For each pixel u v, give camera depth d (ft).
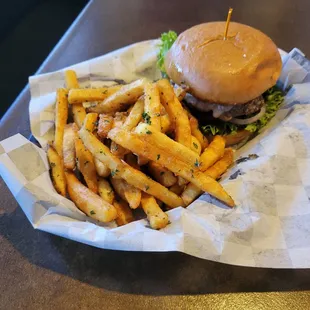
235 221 0.73
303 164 0.80
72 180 0.84
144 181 0.77
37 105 1.01
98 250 0.75
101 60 1.12
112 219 0.76
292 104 0.96
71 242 0.77
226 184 0.80
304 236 0.71
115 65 1.12
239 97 0.89
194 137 0.85
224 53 0.90
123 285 0.70
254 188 0.77
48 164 0.85
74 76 1.02
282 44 1.24
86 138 0.78
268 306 0.66
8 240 0.78
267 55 0.91
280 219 0.74
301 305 0.66
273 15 1.37
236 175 0.81
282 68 1.03
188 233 0.70
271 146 0.84
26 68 1.62
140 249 0.68
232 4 1.44
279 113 0.98
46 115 0.99
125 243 0.68
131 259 0.74
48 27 1.78
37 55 1.66
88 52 1.28
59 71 1.08
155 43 1.17
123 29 1.36
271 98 1.00
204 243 0.69
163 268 0.72
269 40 0.96
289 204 0.75
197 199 0.79
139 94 0.87
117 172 0.77
